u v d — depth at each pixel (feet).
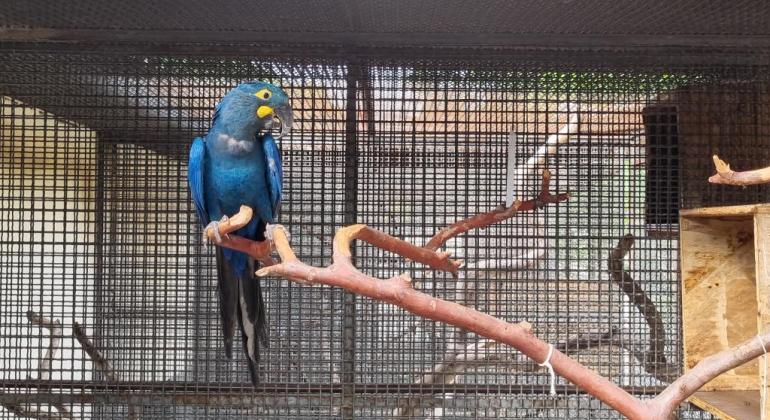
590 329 7.79
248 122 6.08
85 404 7.39
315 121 7.64
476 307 7.77
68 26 6.35
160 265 7.75
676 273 7.68
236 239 5.24
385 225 7.71
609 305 7.71
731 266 6.63
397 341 7.70
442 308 3.19
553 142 7.80
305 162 7.73
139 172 7.80
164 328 7.70
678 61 7.00
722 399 6.09
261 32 6.52
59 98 7.64
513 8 5.73
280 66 7.43
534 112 7.73
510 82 7.63
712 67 7.25
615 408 3.12
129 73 7.39
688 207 7.63
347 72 7.47
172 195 7.82
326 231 7.72
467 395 7.52
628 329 7.75
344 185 7.64
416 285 7.80
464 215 7.72
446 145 7.72
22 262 7.57
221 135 6.17
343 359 7.50
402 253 5.10
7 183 7.70
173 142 7.76
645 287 7.71
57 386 7.40
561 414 7.54
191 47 6.95
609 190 7.84
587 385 3.14
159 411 7.66
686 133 7.64
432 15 5.96
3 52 6.89
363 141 7.70
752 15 5.92
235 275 6.12
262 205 6.39
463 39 6.70
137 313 7.73
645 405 3.09
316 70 7.47
